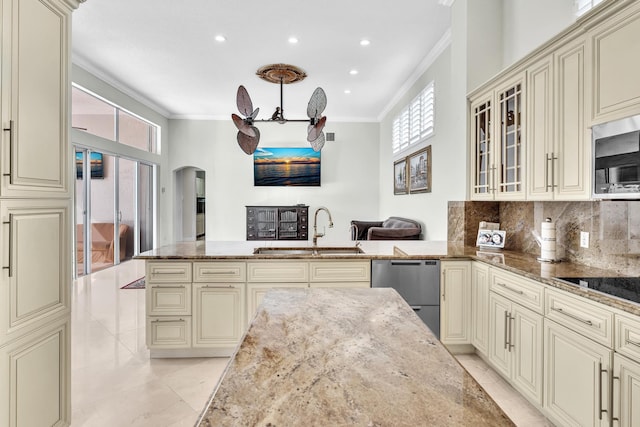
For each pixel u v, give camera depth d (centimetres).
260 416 69
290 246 331
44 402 172
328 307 143
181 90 630
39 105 167
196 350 289
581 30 193
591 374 163
